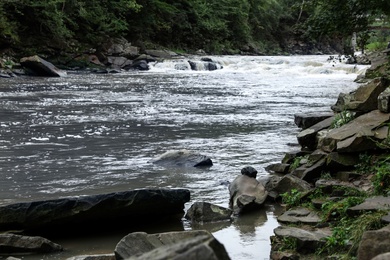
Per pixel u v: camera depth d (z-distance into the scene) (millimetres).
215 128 13594
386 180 6387
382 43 31016
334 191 6758
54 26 37594
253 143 11719
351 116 8938
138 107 17641
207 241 1842
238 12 62031
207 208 6707
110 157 10258
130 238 4883
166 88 24719
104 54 40156
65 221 6074
